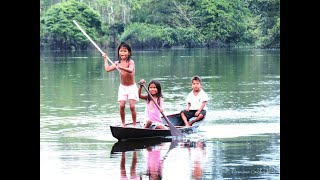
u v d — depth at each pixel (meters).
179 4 81.06
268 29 80.00
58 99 30.02
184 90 33.41
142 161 17.33
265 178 15.41
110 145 19.62
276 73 42.38
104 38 79.62
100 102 28.89
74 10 78.25
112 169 16.39
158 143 20.06
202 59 57.25
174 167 16.59
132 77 21.52
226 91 32.50
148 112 21.95
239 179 15.33
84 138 20.70
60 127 22.59
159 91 21.98
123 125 21.58
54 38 78.06
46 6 79.25
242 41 81.69
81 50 78.69
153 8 80.69
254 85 35.19
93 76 41.47
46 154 18.16
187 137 20.89
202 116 23.00
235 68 46.62
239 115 24.97
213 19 81.12
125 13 80.31
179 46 81.00
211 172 16.00
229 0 81.25
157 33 79.69
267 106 27.22
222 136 20.81
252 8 81.38
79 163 17.08
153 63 52.62
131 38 79.62
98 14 78.94
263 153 18.14
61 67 49.31
